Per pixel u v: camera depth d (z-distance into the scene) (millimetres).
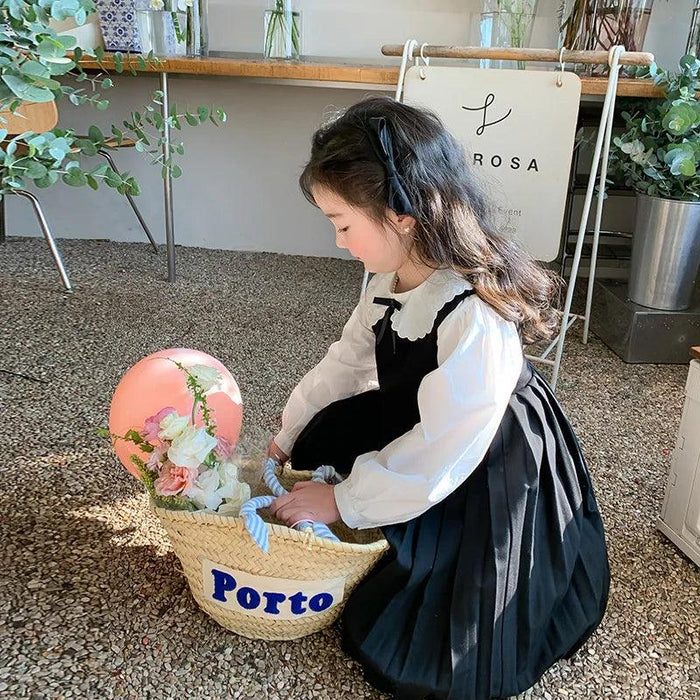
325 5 2895
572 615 1109
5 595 1188
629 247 2928
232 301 2602
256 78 2402
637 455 1755
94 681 1048
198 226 3250
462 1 2832
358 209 986
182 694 1039
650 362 2283
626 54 1878
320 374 1292
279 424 1773
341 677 1084
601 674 1123
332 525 1206
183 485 1032
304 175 1022
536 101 1910
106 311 2432
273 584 1051
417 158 984
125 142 2322
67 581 1229
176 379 1294
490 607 1006
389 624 1035
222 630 1152
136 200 3205
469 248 1038
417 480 998
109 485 1498
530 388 1158
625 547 1417
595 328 2502
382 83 2283
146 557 1300
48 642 1105
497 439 1073
